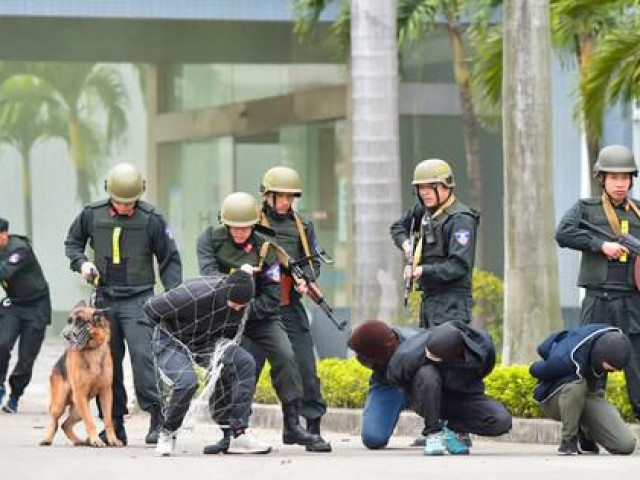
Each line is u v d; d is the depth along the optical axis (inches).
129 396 1227.9
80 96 2223.2
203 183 2217.0
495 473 672.4
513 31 995.9
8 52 1868.8
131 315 841.5
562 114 1809.8
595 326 782.5
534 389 834.2
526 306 993.5
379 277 1103.0
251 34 1855.3
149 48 1903.3
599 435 783.7
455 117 1963.6
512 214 997.8
